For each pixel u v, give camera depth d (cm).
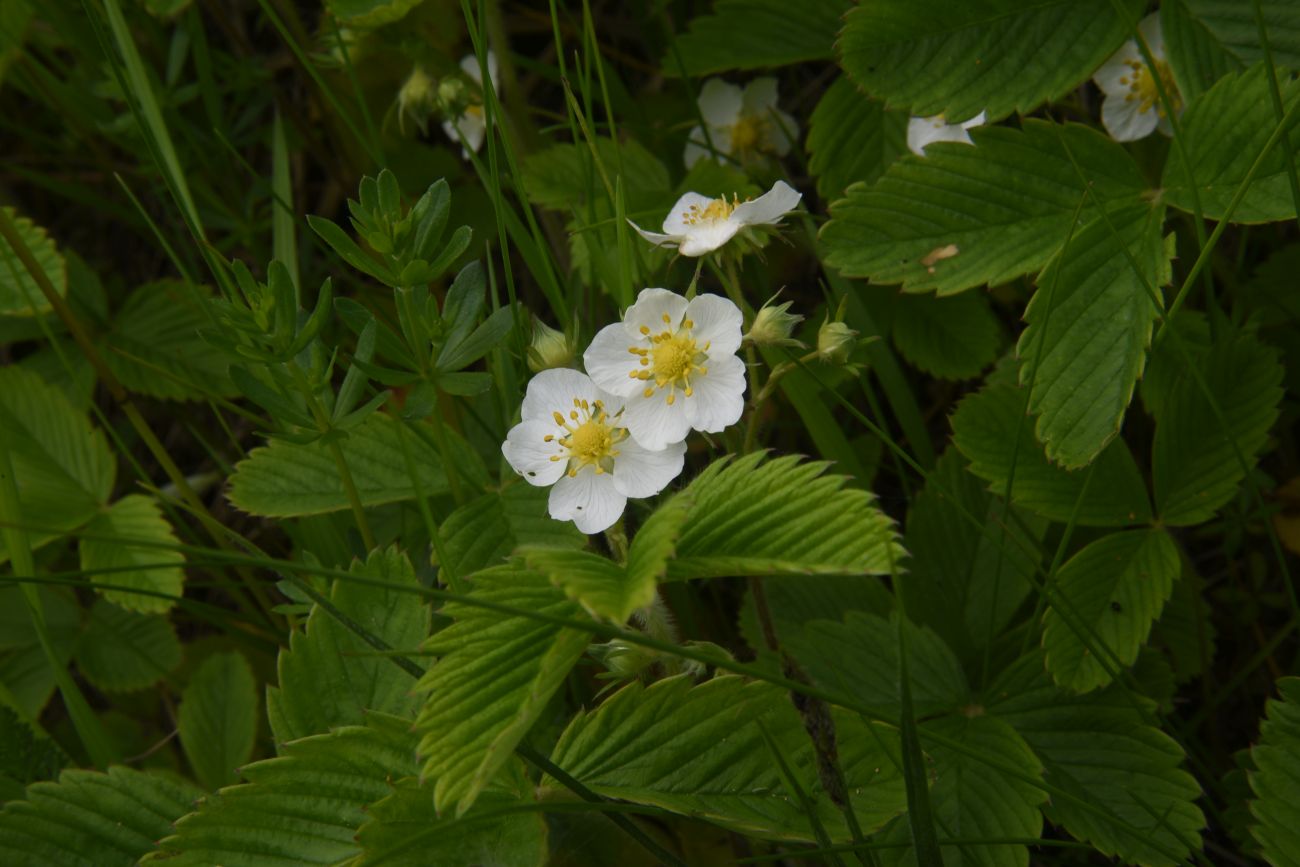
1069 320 34
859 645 36
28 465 41
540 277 38
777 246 43
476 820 31
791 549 29
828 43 41
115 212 49
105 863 33
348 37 42
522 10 47
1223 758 38
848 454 37
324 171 51
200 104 48
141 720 44
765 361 36
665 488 33
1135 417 40
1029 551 37
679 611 38
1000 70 36
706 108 43
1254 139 34
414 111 40
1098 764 34
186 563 31
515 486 35
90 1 41
